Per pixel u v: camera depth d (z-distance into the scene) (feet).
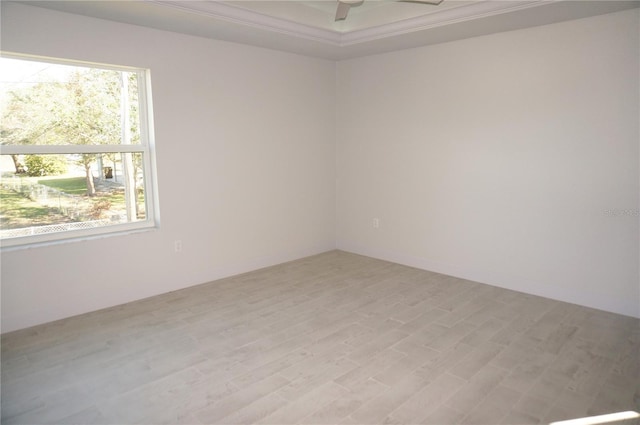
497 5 10.85
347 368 8.90
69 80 11.35
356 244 18.25
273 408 7.55
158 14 10.78
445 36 13.41
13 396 7.90
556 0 9.98
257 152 15.38
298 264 16.58
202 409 7.53
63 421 7.22
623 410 7.49
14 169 10.73
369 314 11.70
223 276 14.87
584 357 9.32
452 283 14.29
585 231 12.05
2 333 10.41
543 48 12.22
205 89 13.62
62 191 11.56
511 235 13.52
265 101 15.39
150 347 9.82
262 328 10.83
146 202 13.16
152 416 7.34
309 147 17.22
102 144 12.10
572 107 11.90
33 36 10.22
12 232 10.87
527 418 7.29
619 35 10.95
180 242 13.60
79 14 10.82
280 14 12.96
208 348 9.78
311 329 10.77
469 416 7.33
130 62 11.90
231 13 11.35
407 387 8.19
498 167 13.55
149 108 12.66
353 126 17.58
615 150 11.33
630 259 11.37
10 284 10.44
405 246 16.47
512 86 12.95
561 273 12.62
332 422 7.18
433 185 15.29
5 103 10.43
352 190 18.04
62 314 11.30
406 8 13.03
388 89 16.15
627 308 11.53
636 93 10.87
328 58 17.07
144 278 12.84
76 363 9.09
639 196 11.09
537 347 9.78
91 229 12.05
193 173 13.66
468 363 9.08
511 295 13.15
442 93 14.61
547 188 12.61
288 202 16.72
